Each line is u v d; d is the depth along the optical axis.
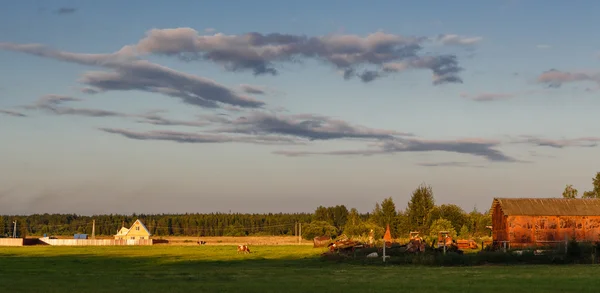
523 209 95.12
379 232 140.75
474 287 40.78
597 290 38.94
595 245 67.31
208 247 130.62
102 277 50.31
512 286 41.09
